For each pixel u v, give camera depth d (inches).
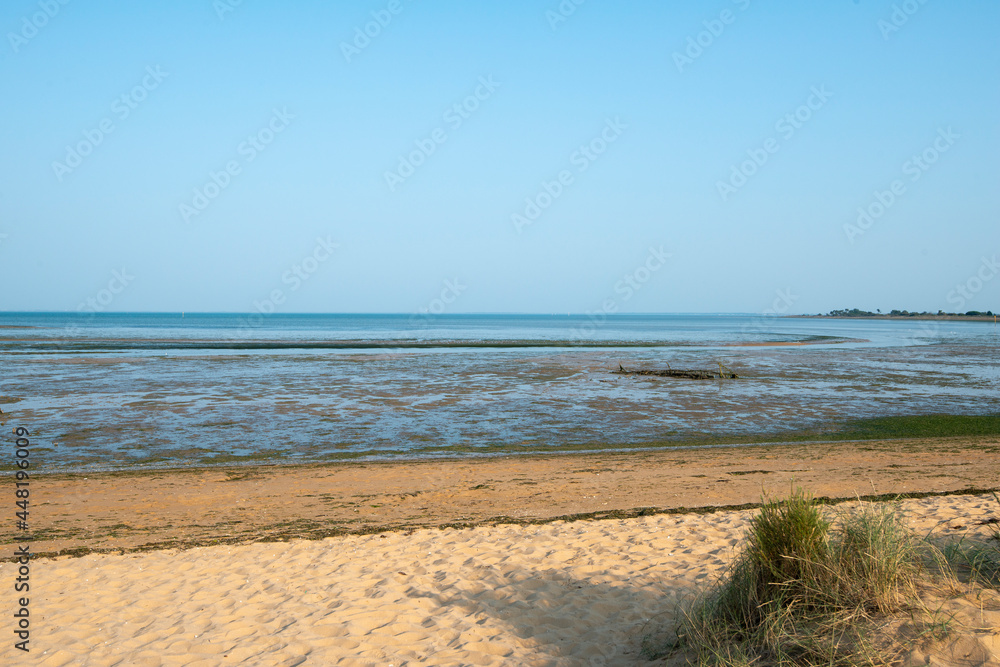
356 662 171.3
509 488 397.7
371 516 339.3
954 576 164.2
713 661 152.2
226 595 224.4
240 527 320.2
